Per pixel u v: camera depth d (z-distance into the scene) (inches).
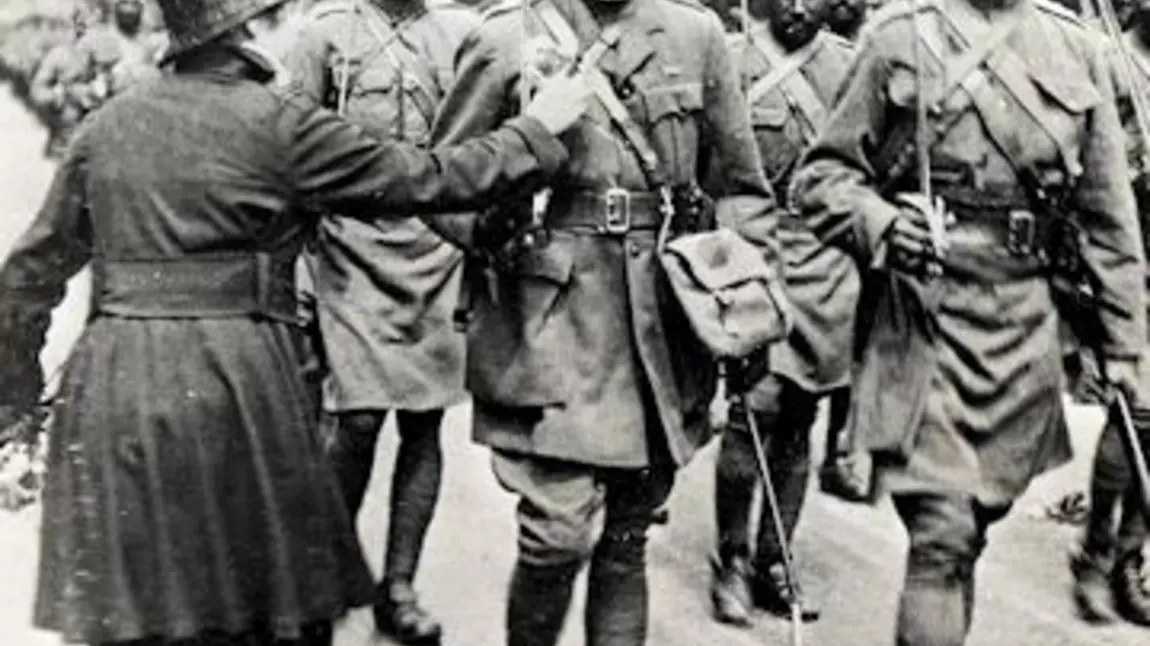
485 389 196.4
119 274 168.7
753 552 259.0
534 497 195.0
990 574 261.1
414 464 238.8
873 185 204.2
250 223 168.6
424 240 241.8
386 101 247.4
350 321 239.9
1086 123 200.8
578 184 194.2
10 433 177.3
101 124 171.0
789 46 263.9
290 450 168.9
